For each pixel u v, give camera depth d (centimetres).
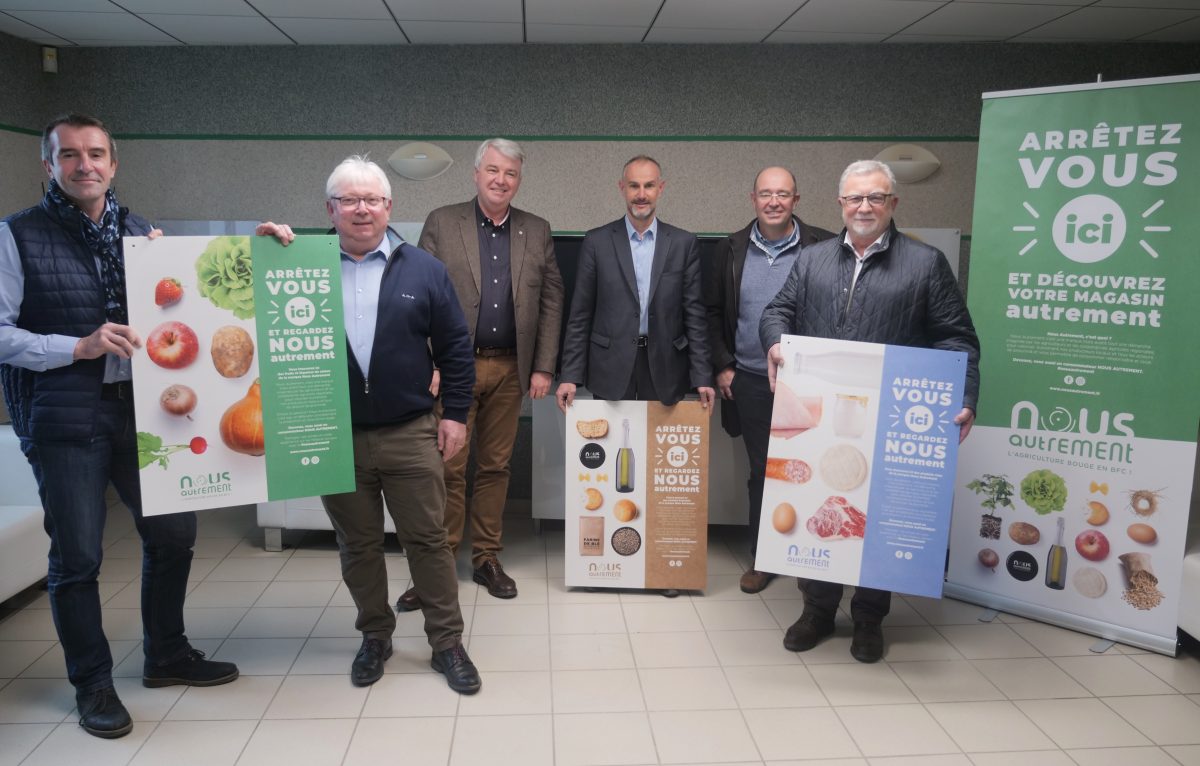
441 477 239
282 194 410
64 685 240
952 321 248
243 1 325
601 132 408
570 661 259
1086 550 277
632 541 310
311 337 217
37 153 398
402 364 228
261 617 288
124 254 200
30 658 255
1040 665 259
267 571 330
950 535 306
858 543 248
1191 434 257
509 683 245
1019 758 210
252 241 210
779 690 243
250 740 214
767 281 307
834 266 256
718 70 405
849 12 347
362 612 248
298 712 228
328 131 405
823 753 211
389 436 230
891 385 243
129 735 216
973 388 246
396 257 228
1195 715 231
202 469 212
